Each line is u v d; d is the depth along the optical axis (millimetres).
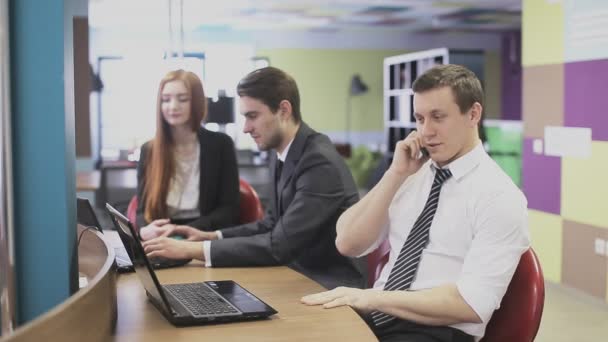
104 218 6910
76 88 8062
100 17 11703
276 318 1899
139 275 2104
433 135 2080
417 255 2148
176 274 2449
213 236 2893
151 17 11914
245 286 2273
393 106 9969
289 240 2600
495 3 11125
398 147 2248
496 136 10766
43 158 1758
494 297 1955
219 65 13961
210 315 1844
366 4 11141
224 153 3420
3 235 1669
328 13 12125
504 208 2000
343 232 2385
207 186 3373
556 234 5691
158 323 1843
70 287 1815
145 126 12508
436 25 13922
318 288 2246
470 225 2070
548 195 5785
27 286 1774
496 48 15305
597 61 5215
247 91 2734
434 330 2049
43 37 1736
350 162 13789
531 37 5969
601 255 5184
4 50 1678
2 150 1679
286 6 11211
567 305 5207
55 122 1756
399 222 2289
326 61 14617
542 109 5852
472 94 2072
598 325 4688
